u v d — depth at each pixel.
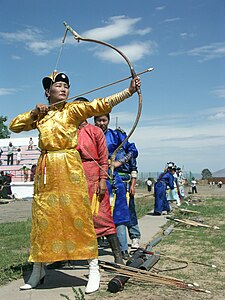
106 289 4.75
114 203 6.45
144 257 5.94
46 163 4.71
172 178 14.36
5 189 28.12
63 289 4.86
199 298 4.41
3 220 13.83
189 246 7.42
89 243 4.68
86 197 4.74
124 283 4.77
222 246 7.39
